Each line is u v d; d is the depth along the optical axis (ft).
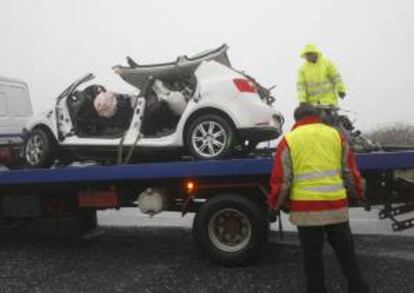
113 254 25.50
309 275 16.84
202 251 23.56
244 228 22.54
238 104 23.53
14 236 30.94
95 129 27.25
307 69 27.48
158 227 32.45
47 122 27.40
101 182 25.77
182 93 25.55
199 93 24.18
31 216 28.30
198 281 20.52
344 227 16.81
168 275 21.43
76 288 20.02
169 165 23.54
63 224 28.02
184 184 24.75
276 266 22.40
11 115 34.06
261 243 22.26
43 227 28.45
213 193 23.90
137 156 26.09
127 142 25.26
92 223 29.89
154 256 24.85
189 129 24.13
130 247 26.99
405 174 22.33
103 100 26.23
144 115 25.26
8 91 34.04
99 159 27.12
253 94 24.12
